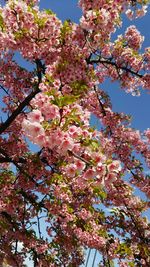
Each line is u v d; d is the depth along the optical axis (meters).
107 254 10.27
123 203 12.02
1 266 10.51
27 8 7.66
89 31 7.79
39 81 9.32
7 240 10.52
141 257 11.77
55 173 8.91
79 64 8.59
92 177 4.20
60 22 8.06
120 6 8.37
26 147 10.63
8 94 11.08
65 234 9.99
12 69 10.86
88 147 4.23
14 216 10.06
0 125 9.84
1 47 8.49
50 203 9.24
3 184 9.43
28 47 8.21
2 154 9.87
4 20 7.70
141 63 10.72
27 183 9.84
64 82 7.75
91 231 9.98
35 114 4.16
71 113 4.25
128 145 11.51
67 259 11.38
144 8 8.67
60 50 8.62
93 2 8.05
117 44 10.62
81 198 10.10
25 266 10.73
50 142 4.11
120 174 10.60
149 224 12.48
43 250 9.68
